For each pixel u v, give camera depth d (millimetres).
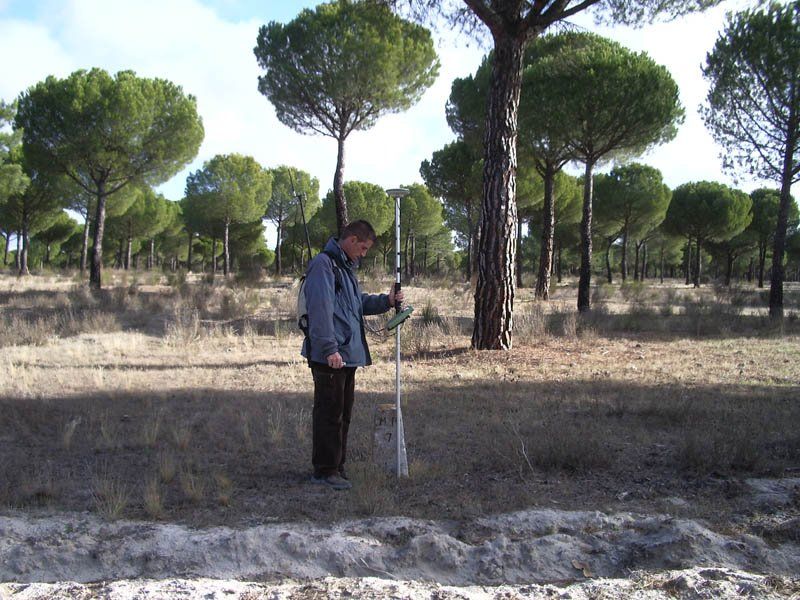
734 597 2713
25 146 20578
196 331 11289
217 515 3572
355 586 2842
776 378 7469
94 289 19094
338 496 3869
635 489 3969
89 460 4586
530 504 3727
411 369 8281
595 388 6906
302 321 3959
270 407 6160
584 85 16516
